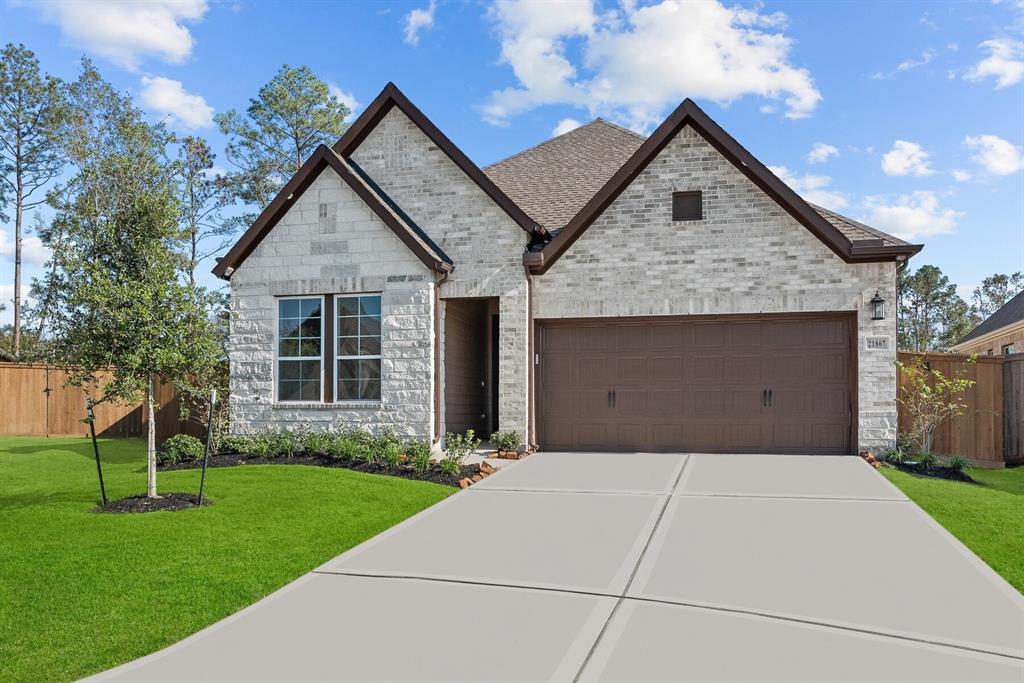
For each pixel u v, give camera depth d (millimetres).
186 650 5180
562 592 6309
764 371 13836
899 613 5750
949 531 8383
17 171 34969
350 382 14352
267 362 14578
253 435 14344
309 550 7633
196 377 12039
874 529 8289
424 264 13914
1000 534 8250
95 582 6500
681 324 14156
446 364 15039
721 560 7172
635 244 14219
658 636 5309
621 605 5969
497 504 9742
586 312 14336
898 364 13195
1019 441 15141
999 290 54250
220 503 9430
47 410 21047
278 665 4910
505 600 6129
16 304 35094
